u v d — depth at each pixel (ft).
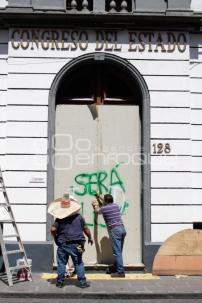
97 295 26.53
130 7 35.37
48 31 34.04
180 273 31.78
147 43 34.17
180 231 32.27
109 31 34.19
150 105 33.68
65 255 28.12
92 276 31.22
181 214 32.81
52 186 32.99
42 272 32.01
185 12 34.35
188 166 33.24
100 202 33.45
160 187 33.01
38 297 26.45
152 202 32.86
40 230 32.45
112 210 31.53
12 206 32.50
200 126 34.22
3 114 33.65
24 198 32.63
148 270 32.35
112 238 31.35
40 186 32.76
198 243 32.19
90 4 35.40
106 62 34.22
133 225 33.83
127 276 31.32
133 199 34.01
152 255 32.40
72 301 25.91
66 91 35.09
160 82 33.86
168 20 33.86
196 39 34.99
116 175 34.19
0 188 32.27
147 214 32.76
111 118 34.73
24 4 34.06
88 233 28.94
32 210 32.55
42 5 34.45
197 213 33.50
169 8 34.37
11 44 33.81
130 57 34.01
